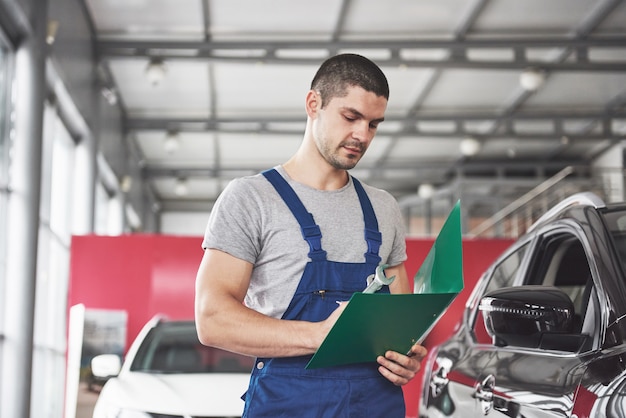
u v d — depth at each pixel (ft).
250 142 55.31
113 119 45.42
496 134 50.29
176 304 31.71
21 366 24.66
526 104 48.67
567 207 7.93
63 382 35.78
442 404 8.46
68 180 37.99
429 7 35.35
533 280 8.18
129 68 41.96
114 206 50.60
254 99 47.16
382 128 52.49
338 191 6.35
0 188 24.91
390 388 6.07
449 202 63.31
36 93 25.84
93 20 36.70
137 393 14.71
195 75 43.09
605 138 50.60
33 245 25.34
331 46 37.76
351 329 5.43
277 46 37.88
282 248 6.09
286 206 6.17
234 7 35.19
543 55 41.06
